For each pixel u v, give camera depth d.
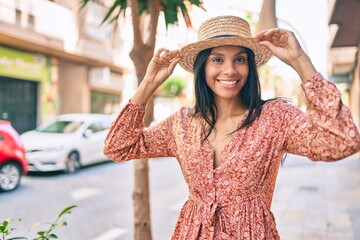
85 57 15.50
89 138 10.98
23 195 7.52
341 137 1.39
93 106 18.08
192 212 1.67
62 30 14.23
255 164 1.57
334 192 7.52
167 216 6.11
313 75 1.50
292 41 1.55
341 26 8.95
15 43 12.85
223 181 1.60
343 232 4.86
